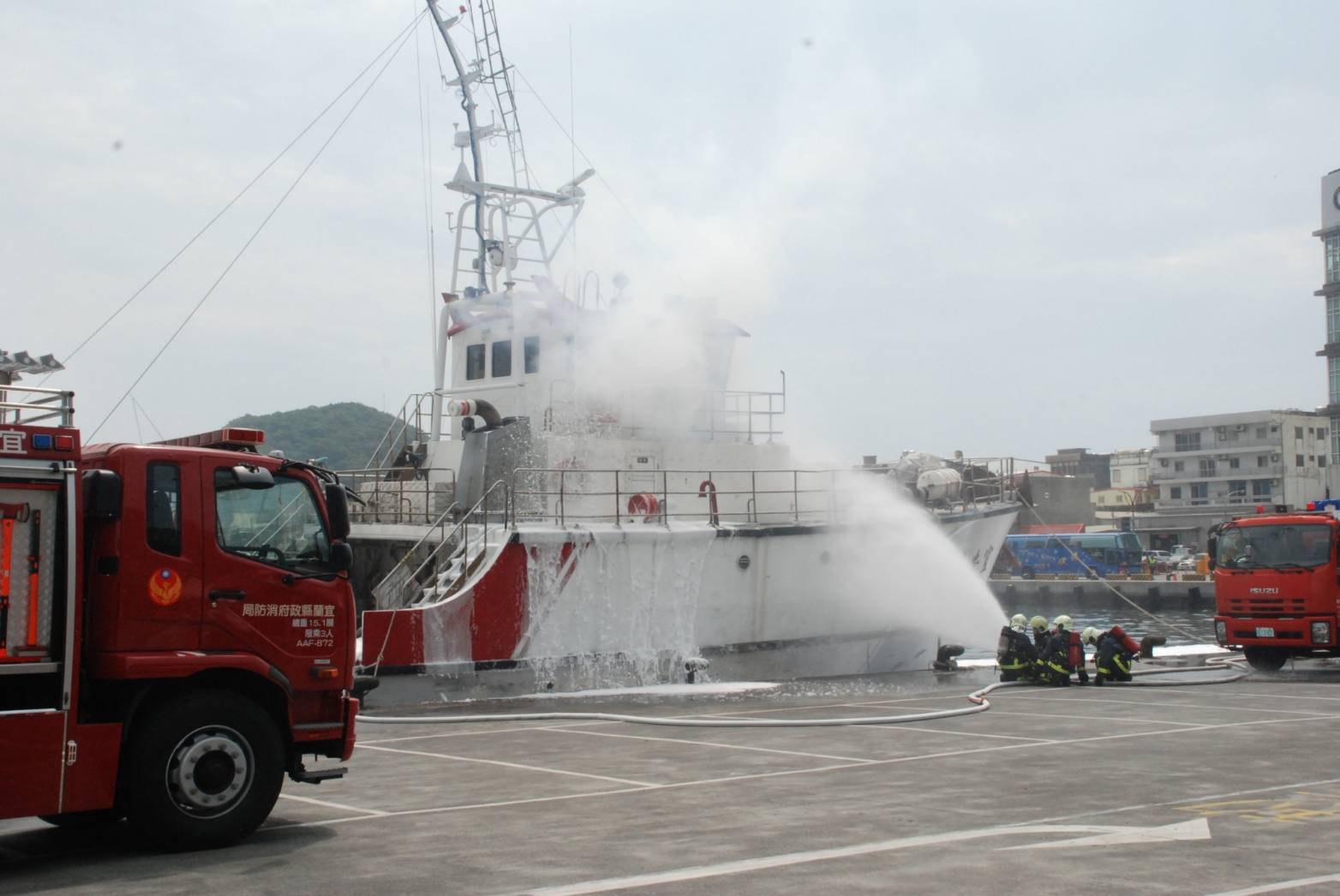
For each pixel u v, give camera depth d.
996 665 21.27
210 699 7.32
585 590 16.23
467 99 21.62
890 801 8.38
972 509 21.09
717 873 6.31
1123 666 17.80
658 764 10.34
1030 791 8.72
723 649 17.50
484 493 16.77
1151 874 6.16
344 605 8.06
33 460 6.86
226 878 6.51
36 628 6.83
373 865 6.74
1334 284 58.88
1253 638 20.25
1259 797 8.39
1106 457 97.69
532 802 8.64
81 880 6.53
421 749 11.57
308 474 8.09
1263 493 74.56
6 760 6.64
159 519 7.41
